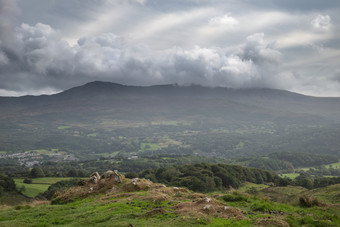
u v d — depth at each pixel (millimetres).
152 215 17625
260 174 112750
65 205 24438
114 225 16016
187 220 16109
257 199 24250
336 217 18438
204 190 80875
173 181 88312
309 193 43375
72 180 99250
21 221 18719
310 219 17297
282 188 77688
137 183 28172
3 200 73375
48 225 17719
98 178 31766
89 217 18547
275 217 17578
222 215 17703
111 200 23328
